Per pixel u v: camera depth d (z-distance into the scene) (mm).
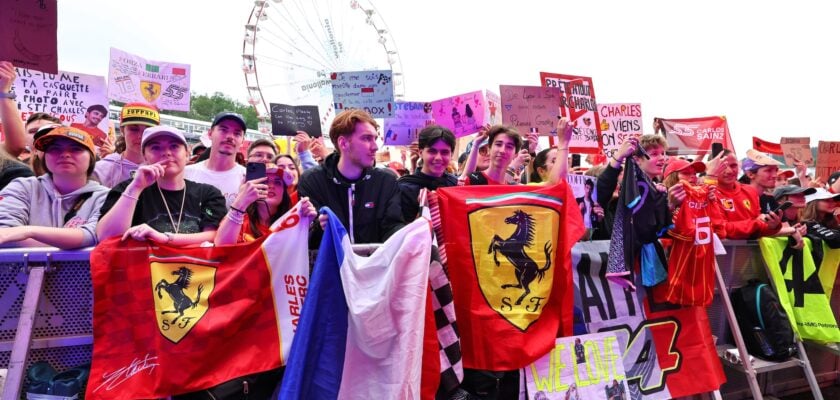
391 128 5336
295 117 5094
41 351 2369
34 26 2877
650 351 3283
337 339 2416
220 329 2398
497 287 2824
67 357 2414
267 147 4215
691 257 3258
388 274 2385
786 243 3895
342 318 2430
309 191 2781
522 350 2764
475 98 5301
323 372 2395
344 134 2748
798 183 7270
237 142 3750
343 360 2402
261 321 2498
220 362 2420
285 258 2533
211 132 3773
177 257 2457
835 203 4281
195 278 2455
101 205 2748
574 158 5492
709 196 3414
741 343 3486
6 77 3305
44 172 3320
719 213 3857
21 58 2854
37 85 5305
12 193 2646
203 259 2479
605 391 3051
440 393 2600
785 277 3830
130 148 4000
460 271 2818
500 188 2945
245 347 2467
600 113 6082
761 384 4031
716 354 3510
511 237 2883
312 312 2363
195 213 2805
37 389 2230
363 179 2834
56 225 2662
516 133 3512
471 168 3975
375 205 2809
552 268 2934
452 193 2887
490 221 2875
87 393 2232
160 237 2447
